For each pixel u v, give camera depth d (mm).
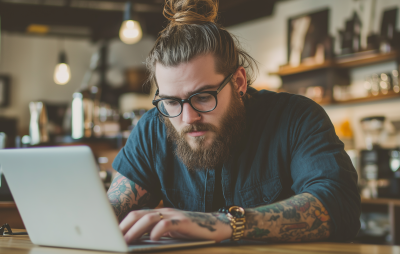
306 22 4438
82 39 6996
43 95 6789
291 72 4367
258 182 1189
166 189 1271
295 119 1157
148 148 1289
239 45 1289
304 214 894
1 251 772
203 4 1201
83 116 3268
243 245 828
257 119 1227
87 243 765
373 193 3238
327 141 1073
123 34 4383
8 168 843
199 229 788
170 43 1049
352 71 4121
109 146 3240
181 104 1044
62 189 763
